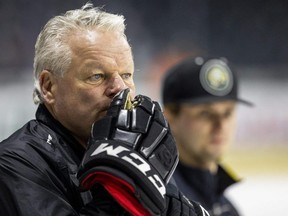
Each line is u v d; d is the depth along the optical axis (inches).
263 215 653.9
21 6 774.5
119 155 156.6
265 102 719.1
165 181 162.6
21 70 706.8
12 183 163.8
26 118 663.8
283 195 676.7
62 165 171.8
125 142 160.4
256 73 725.3
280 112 716.0
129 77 178.7
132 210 155.3
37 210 160.6
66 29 175.6
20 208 160.9
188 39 824.3
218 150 308.5
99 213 155.9
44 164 169.6
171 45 813.2
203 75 310.2
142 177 155.2
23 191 162.7
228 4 862.5
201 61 315.0
